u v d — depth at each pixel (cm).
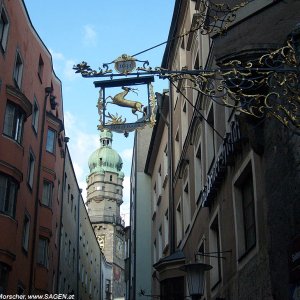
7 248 2389
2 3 2412
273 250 1081
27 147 2816
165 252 3116
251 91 1027
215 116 1814
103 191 12781
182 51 2686
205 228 1938
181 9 2616
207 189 1791
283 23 1209
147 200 4150
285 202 1018
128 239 5119
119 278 11381
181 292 2292
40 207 3203
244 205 1468
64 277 4259
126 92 1009
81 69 967
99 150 13388
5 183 2442
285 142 1027
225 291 1571
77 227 5134
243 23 1255
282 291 1023
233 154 1486
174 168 2894
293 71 878
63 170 3894
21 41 2723
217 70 920
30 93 2902
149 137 4416
